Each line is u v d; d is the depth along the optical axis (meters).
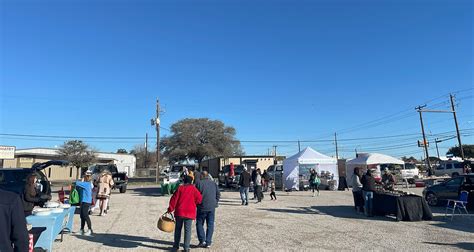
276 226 11.79
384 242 9.20
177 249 8.54
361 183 14.48
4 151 31.05
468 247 8.55
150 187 36.62
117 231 11.17
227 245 9.04
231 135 67.44
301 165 29.20
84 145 56.56
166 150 65.81
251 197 22.27
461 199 13.87
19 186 11.03
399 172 33.97
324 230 11.00
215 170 50.22
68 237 10.23
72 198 11.12
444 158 71.94
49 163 11.44
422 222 12.44
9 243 3.09
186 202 8.37
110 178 15.41
